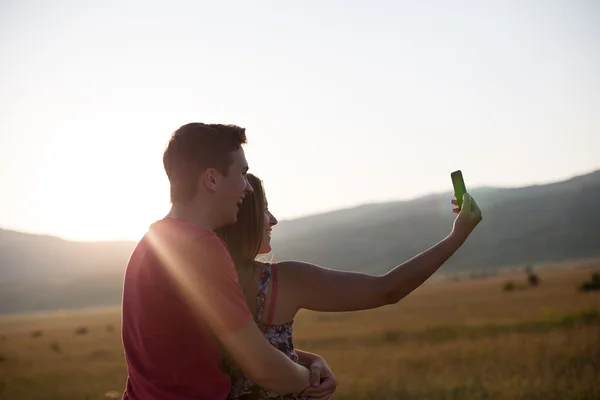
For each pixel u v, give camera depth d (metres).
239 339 2.18
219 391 2.29
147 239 2.35
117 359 21.88
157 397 2.23
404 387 9.56
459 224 2.60
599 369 9.11
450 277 134.62
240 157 2.39
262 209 2.63
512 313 28.84
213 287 2.17
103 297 183.75
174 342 2.22
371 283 2.53
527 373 9.57
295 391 2.31
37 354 26.81
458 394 8.58
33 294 187.12
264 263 2.58
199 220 2.33
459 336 19.67
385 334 22.86
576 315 21.84
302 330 29.33
